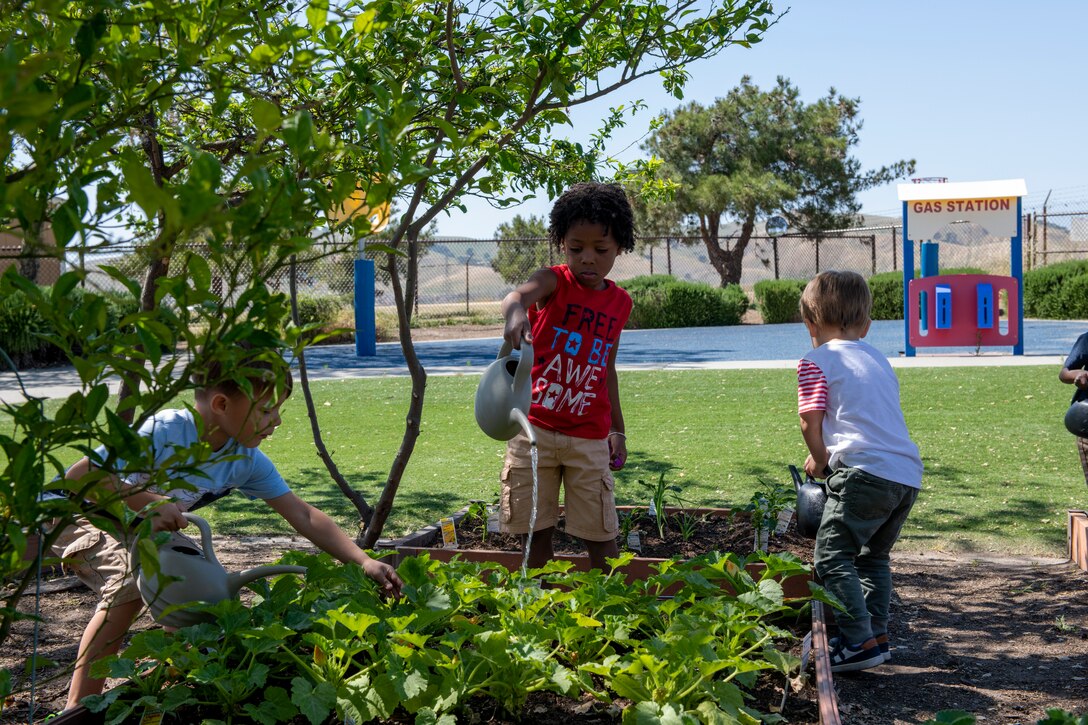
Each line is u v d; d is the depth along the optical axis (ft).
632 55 10.12
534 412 11.03
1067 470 20.70
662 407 31.63
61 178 4.26
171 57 4.71
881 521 10.27
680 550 13.61
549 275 10.90
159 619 7.00
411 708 6.82
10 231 3.85
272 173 10.09
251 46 5.97
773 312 87.86
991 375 37.91
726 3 10.11
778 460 22.48
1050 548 15.30
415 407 11.65
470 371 46.91
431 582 8.19
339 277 82.58
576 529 11.18
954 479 20.06
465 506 18.70
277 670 7.63
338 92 8.29
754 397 33.65
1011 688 9.59
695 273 195.72
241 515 18.24
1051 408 29.01
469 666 7.18
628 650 8.32
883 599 10.62
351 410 32.48
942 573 14.17
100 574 8.32
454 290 212.84
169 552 7.46
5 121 3.19
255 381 7.18
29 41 4.41
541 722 7.28
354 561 8.60
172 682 7.24
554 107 9.84
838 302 11.17
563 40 9.12
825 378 10.67
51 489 4.42
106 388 4.30
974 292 48.14
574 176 13.92
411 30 8.98
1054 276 77.61
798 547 13.60
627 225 11.00
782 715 7.75
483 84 9.77
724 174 108.88
